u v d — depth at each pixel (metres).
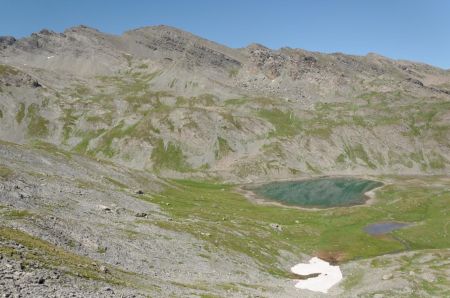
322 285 92.62
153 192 173.50
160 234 91.88
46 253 45.38
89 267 47.56
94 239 68.62
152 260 71.94
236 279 79.75
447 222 153.12
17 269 34.69
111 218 93.75
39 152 149.25
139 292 43.72
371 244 132.62
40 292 30.38
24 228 57.47
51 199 91.44
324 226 155.25
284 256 112.12
